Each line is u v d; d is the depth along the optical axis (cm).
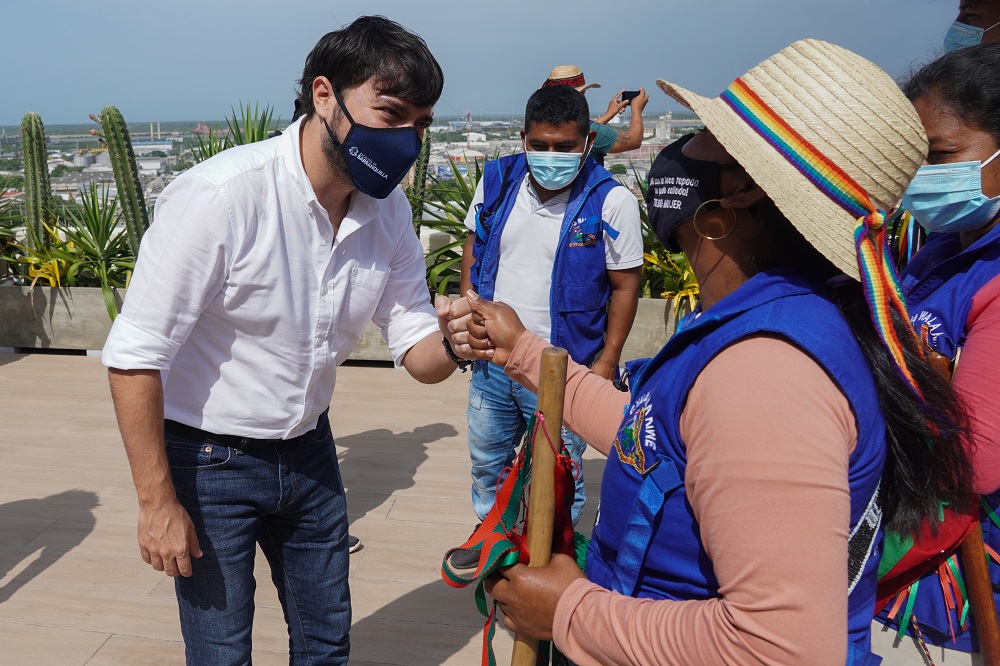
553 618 107
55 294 554
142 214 583
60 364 539
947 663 139
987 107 142
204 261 151
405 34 153
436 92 156
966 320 139
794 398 87
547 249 279
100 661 251
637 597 107
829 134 94
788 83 98
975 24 222
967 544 130
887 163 95
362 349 543
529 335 153
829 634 83
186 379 165
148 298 150
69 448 406
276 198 157
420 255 197
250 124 626
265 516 186
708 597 100
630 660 97
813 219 95
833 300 100
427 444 419
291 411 172
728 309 98
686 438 97
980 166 144
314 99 158
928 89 149
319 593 191
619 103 458
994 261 140
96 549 315
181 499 168
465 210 585
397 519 342
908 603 138
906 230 190
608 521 113
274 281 160
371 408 468
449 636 268
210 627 174
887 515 104
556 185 272
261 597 289
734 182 102
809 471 84
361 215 168
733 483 87
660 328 512
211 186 150
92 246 582
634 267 280
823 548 84
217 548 171
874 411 94
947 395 105
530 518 116
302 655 197
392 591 292
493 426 286
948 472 104
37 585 290
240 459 169
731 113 101
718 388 91
